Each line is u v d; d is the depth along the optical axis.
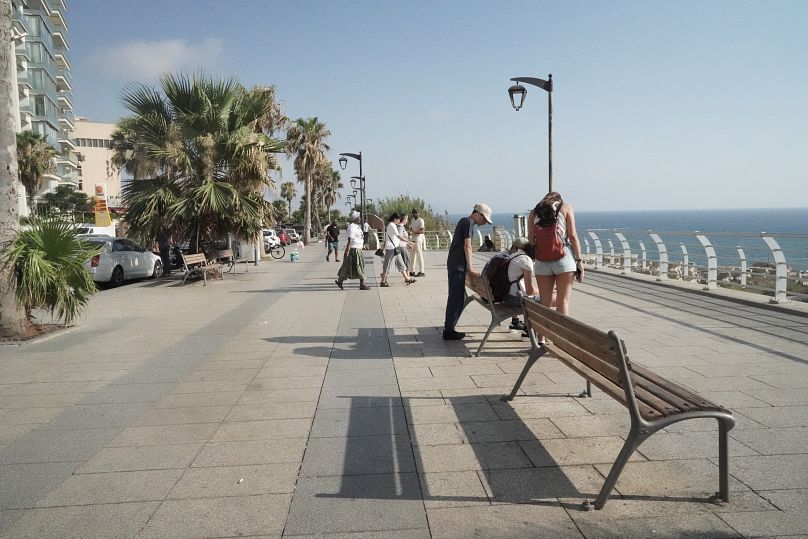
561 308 6.51
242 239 17.69
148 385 5.91
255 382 5.92
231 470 3.84
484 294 7.05
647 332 7.67
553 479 3.59
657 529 3.00
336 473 3.75
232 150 16.42
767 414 4.53
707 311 9.22
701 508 3.19
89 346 7.93
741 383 5.32
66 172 67.94
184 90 16.39
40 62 51.00
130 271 18.27
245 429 4.58
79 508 3.37
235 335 8.45
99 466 3.95
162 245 21.61
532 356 4.99
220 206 15.94
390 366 6.39
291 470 3.81
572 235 6.55
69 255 9.20
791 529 2.96
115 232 34.03
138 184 16.61
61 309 9.06
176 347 7.72
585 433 4.31
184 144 16.47
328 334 8.32
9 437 4.53
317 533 3.04
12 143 8.70
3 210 8.61
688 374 5.64
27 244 8.83
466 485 3.54
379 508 3.28
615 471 3.21
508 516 3.17
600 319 8.70
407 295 12.55
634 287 12.68
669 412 3.23
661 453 3.91
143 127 16.39
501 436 4.29
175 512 3.29
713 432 4.24
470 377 5.86
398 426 4.55
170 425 4.72
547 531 3.01
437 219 38.84
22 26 47.53
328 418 4.78
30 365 6.90
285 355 7.08
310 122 51.53
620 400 3.48
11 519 3.26
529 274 7.09
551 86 14.38
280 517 3.21
